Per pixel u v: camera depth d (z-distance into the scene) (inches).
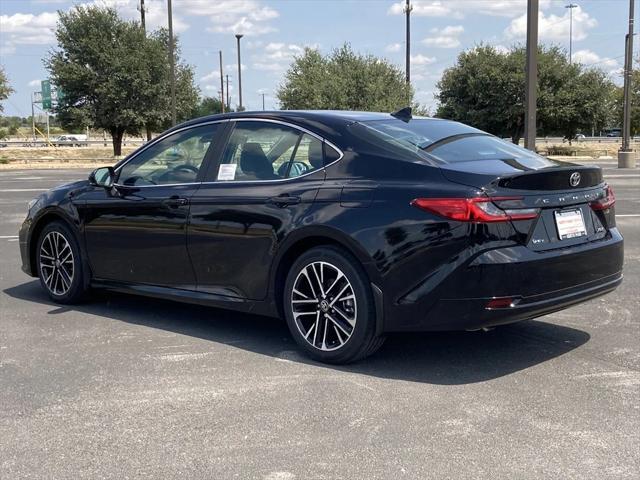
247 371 179.6
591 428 143.7
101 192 235.5
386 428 144.3
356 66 1643.7
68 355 194.2
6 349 200.1
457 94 1907.0
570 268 171.3
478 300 160.9
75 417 151.9
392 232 168.1
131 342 205.9
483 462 129.3
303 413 152.3
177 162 219.8
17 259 343.9
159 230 215.5
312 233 180.4
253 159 201.8
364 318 173.8
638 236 390.9
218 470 127.3
